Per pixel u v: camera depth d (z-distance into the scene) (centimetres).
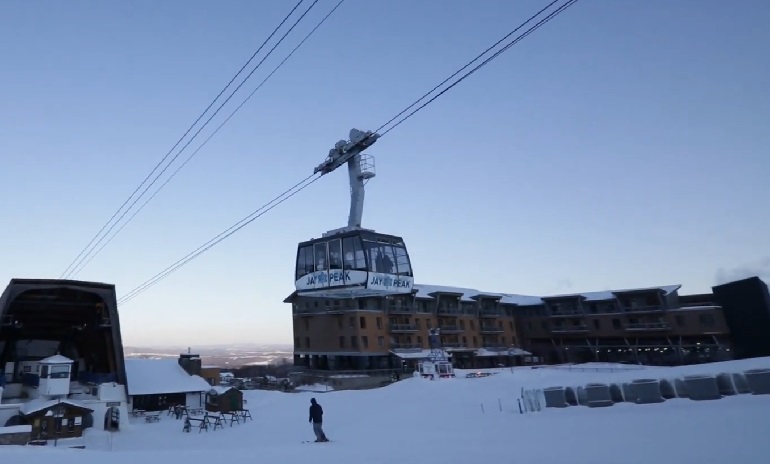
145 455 1394
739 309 6531
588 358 7869
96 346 4878
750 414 1745
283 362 9594
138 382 4969
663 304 7275
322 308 7306
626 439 1488
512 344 8625
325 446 1638
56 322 5019
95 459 1301
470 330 8131
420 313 7594
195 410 4519
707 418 1755
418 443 1659
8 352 5047
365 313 6969
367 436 2238
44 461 1271
